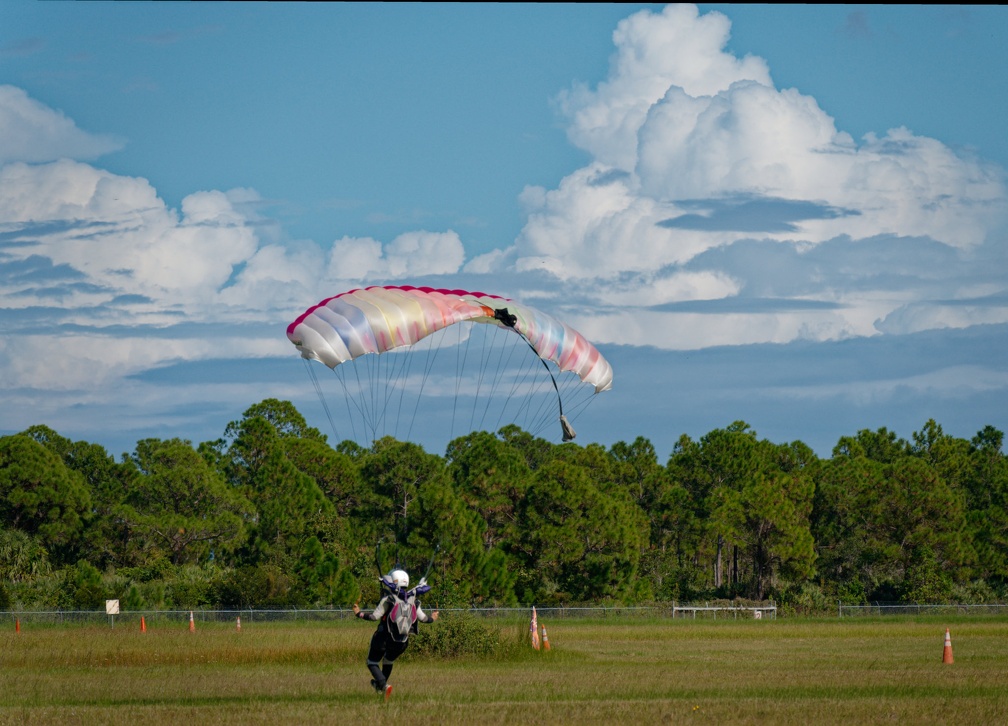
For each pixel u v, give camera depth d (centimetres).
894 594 11819
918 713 2636
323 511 12044
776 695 3097
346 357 3922
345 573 10319
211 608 10006
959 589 11725
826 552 12825
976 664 4356
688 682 3497
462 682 3503
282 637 5975
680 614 10069
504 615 9419
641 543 12850
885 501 12312
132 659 4488
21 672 3966
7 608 9488
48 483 11750
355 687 3275
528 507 11025
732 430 17088
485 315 4209
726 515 11750
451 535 10369
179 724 2461
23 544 11131
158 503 12131
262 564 11400
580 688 3278
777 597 11206
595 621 9112
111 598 9706
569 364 4397
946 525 12131
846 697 3048
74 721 2506
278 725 2442
